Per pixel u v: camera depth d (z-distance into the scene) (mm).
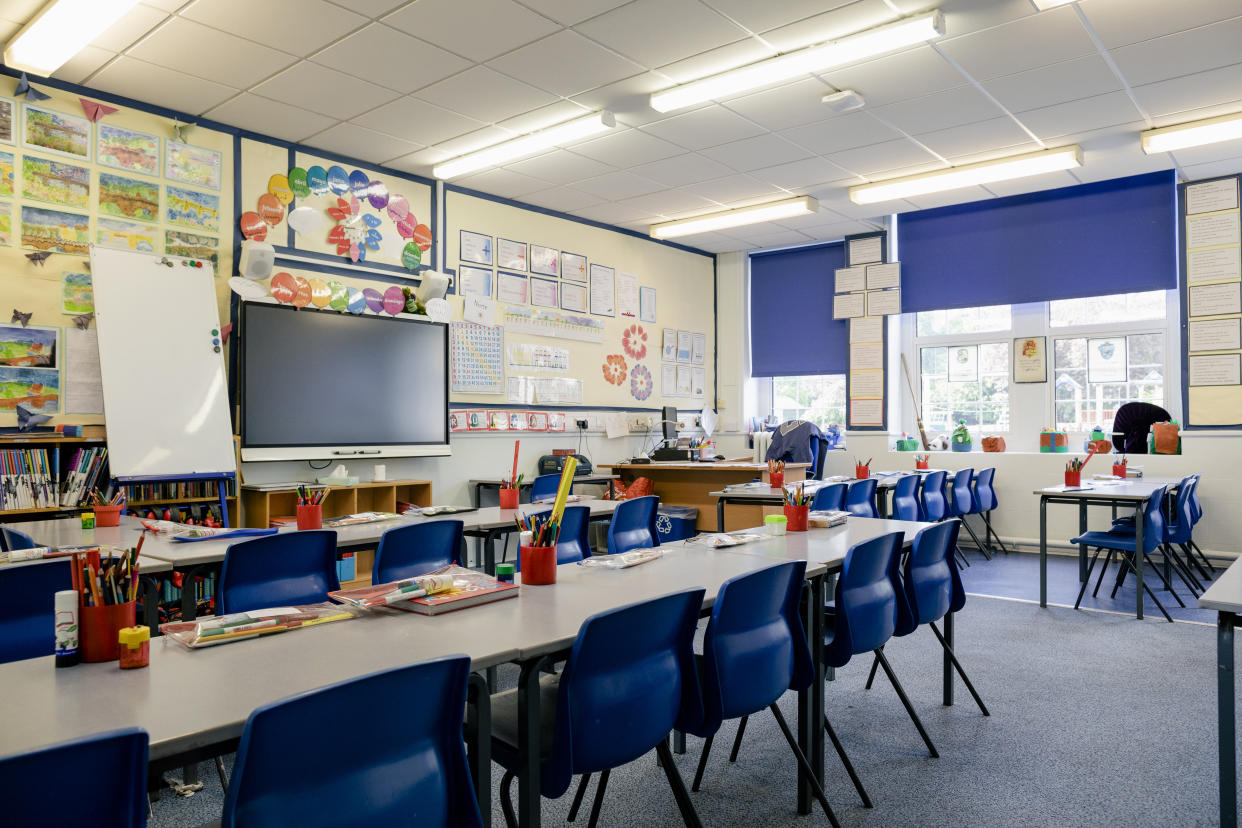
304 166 5363
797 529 3119
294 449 5133
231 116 4871
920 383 7992
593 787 2504
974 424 7703
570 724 1523
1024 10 3689
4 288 4133
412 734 1244
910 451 7668
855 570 2332
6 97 4152
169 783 2520
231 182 5004
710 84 4383
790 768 2633
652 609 1639
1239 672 3568
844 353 8188
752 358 8883
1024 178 6469
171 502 4504
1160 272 6418
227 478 4637
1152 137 5258
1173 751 2713
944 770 2588
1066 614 4695
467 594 1852
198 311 4660
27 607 2107
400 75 4332
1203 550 6238
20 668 1383
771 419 8633
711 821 2275
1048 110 4914
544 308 6953
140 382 4355
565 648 1568
